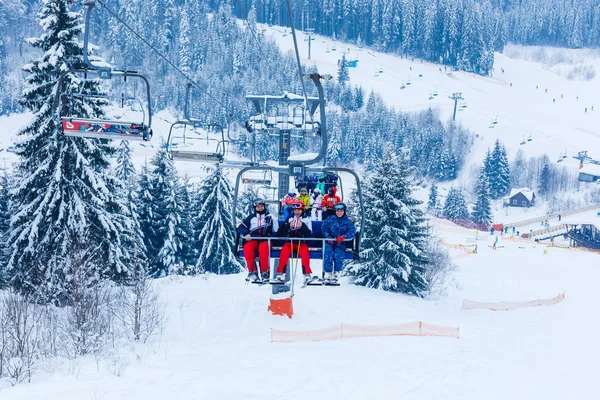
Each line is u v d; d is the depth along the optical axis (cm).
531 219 12850
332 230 1317
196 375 1536
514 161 17012
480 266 6366
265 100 2347
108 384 1446
